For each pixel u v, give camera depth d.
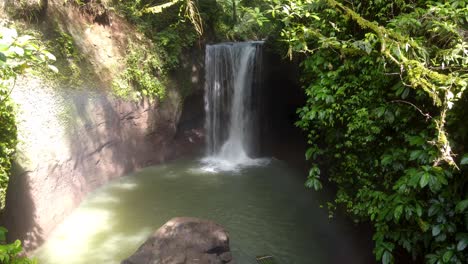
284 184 8.25
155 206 6.95
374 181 3.73
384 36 2.74
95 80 7.72
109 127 7.95
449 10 2.94
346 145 3.99
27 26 6.42
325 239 5.71
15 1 6.28
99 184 7.60
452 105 2.61
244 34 12.82
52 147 6.04
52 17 7.09
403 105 3.19
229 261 4.92
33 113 5.74
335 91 3.87
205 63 10.83
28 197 5.28
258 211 6.81
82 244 5.54
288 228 6.16
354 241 5.10
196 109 10.79
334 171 4.64
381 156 3.37
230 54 10.45
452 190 2.66
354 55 3.56
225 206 7.03
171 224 5.11
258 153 10.64
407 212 2.77
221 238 5.02
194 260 4.65
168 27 9.93
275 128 10.27
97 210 6.65
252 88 10.30
